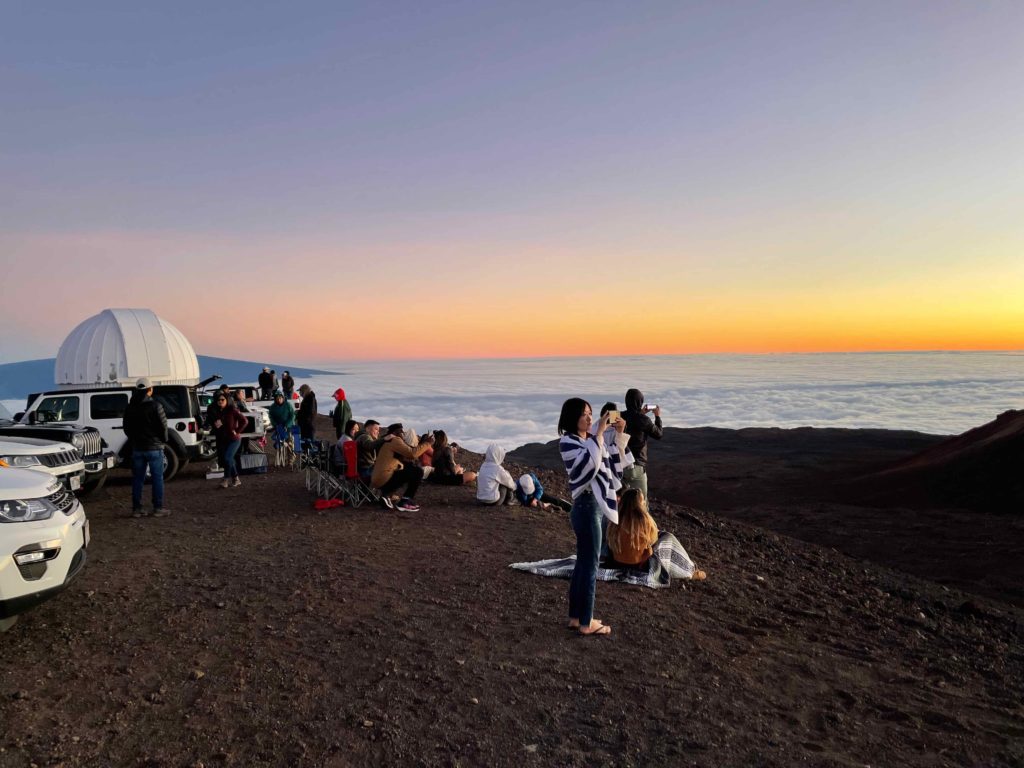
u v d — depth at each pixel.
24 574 4.52
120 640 4.82
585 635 5.03
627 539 6.57
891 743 3.65
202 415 14.82
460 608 5.63
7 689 3.97
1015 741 3.80
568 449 4.93
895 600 8.84
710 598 6.39
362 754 3.32
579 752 3.37
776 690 4.27
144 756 3.27
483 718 3.70
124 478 14.39
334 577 6.52
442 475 12.93
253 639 4.88
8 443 8.81
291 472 15.20
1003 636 7.89
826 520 24.19
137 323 19.05
